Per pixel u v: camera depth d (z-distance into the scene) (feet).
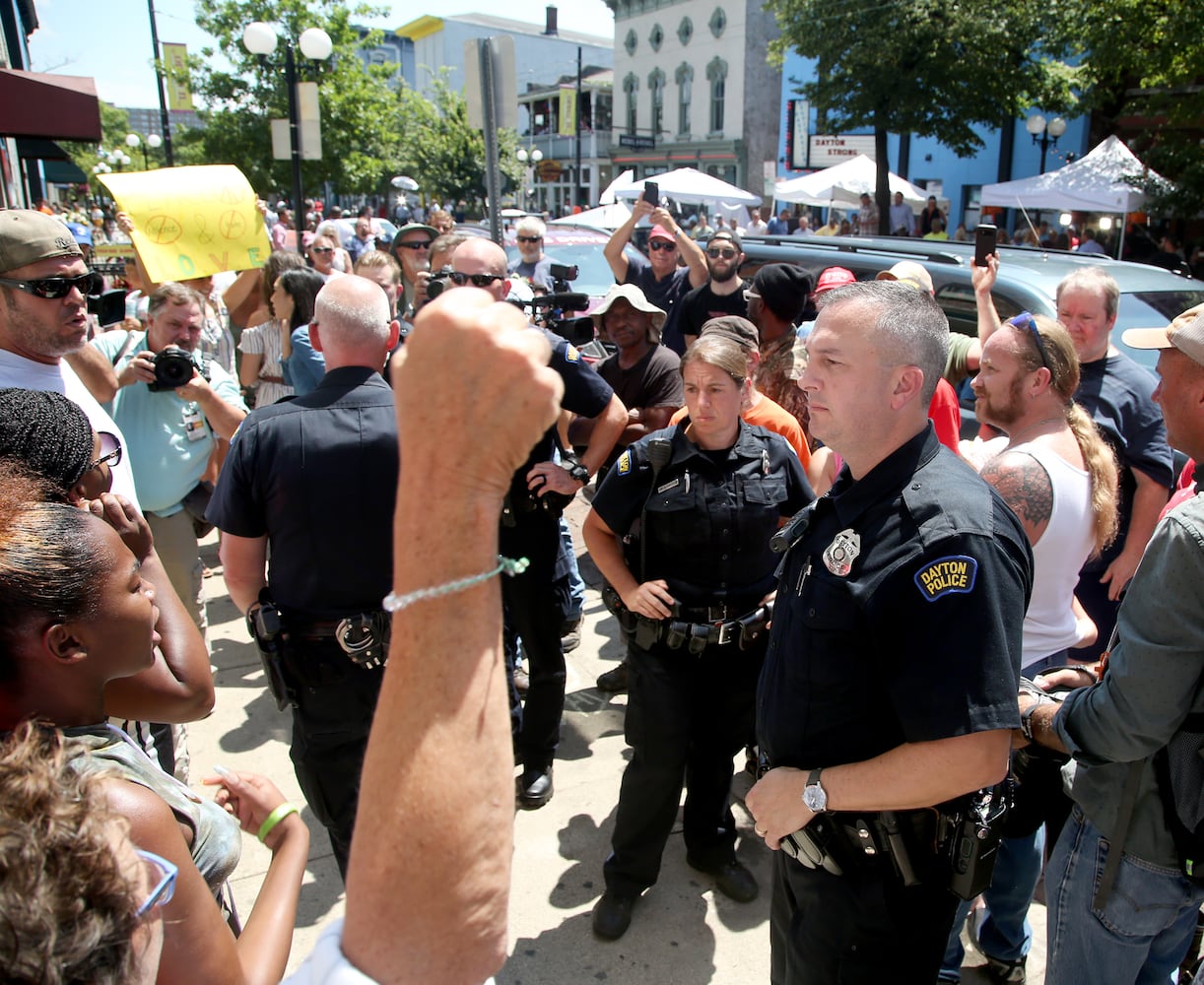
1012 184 47.09
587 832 9.82
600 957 8.11
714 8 106.32
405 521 2.42
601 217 49.08
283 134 27.61
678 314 18.03
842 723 5.22
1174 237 48.88
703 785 8.83
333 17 63.41
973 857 5.10
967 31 53.88
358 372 7.58
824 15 58.95
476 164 112.37
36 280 7.43
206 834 4.04
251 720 11.81
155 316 10.89
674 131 116.16
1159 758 5.17
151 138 84.94
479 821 2.41
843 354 5.05
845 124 60.08
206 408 10.37
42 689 3.60
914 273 11.68
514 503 9.73
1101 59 41.45
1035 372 7.27
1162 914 5.39
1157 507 9.93
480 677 2.45
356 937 2.45
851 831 5.30
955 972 7.50
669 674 8.19
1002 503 5.10
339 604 7.40
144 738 6.61
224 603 15.33
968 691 4.64
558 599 10.06
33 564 3.48
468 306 2.38
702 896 8.94
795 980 5.74
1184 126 42.45
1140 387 10.16
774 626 5.83
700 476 8.16
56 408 5.50
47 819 2.50
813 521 5.64
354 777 7.78
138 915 2.69
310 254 22.24
